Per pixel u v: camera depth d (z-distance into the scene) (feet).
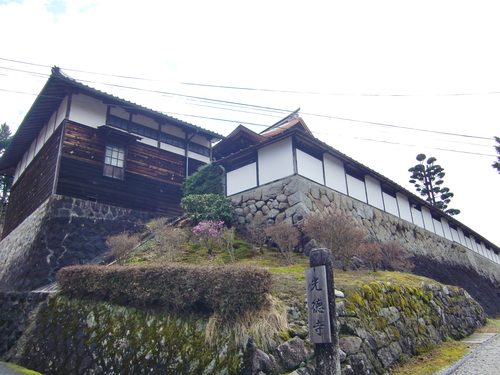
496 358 22.95
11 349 28.40
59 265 38.24
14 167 70.44
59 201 41.27
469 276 69.82
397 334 23.45
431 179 119.65
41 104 49.55
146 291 22.20
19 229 50.06
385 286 26.23
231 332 17.75
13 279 40.98
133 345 20.66
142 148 53.06
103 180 46.70
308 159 43.42
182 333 19.49
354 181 50.98
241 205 45.19
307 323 18.66
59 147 44.11
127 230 46.14
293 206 38.70
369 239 46.09
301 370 16.55
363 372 18.57
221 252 35.73
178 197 55.11
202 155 62.03
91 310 25.07
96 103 49.39
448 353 24.73
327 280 16.10
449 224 79.82
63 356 23.56
